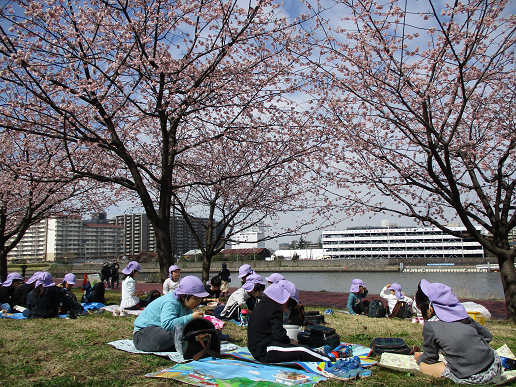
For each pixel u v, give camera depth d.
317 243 111.38
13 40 8.31
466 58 7.82
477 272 56.12
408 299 9.07
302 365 3.74
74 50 8.80
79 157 12.47
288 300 4.23
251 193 13.15
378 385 3.38
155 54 9.44
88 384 3.31
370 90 9.87
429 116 9.45
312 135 11.12
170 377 3.43
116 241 114.25
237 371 3.62
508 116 10.39
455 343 3.47
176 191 13.91
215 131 12.60
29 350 4.46
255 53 10.42
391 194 11.74
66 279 8.11
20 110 9.68
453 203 9.59
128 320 6.93
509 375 3.62
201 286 4.54
